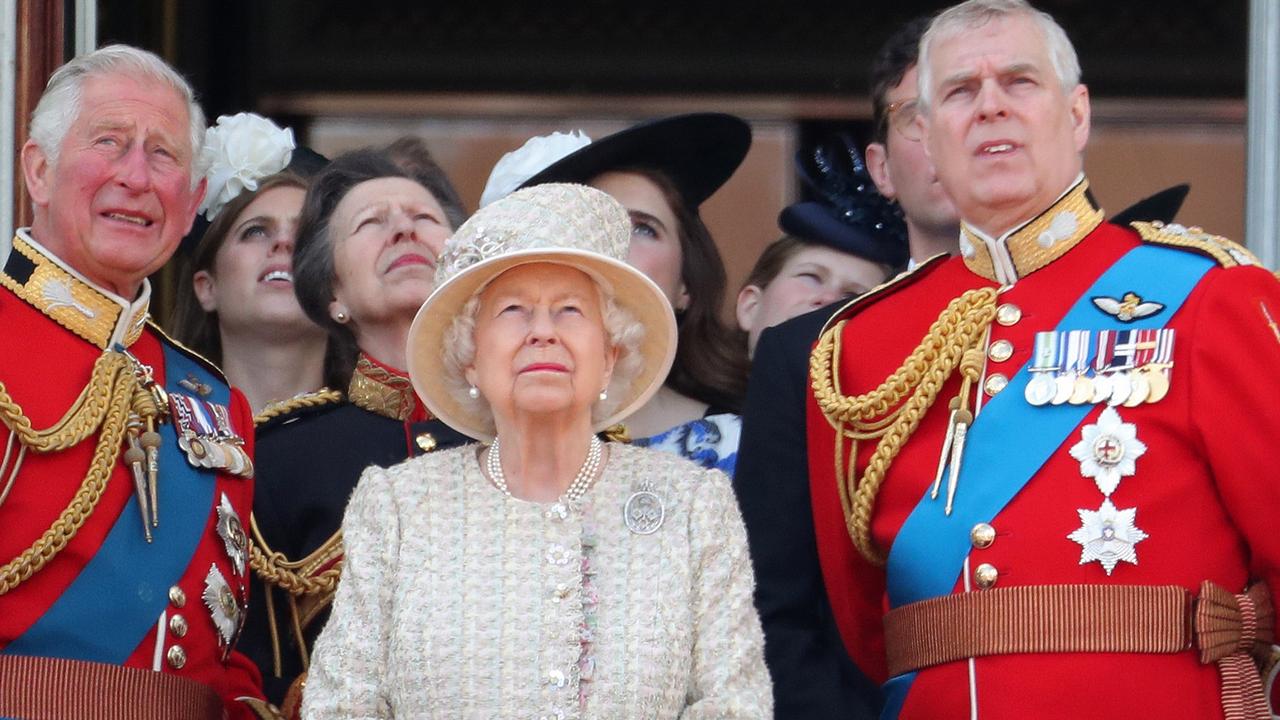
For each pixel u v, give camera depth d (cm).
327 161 2438
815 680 1841
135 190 1798
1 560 1691
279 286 2333
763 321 2350
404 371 2106
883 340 1822
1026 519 1673
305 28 2912
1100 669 1631
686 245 2292
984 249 1783
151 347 1877
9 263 1816
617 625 1562
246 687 1858
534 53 2978
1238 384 1650
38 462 1719
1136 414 1670
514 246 1605
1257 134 2242
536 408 1596
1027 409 1703
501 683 1541
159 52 2670
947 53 1778
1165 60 2873
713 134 2286
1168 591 1631
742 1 2962
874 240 2344
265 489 2050
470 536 1591
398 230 2134
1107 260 1748
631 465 1631
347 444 2073
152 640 1734
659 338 1662
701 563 1591
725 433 2208
